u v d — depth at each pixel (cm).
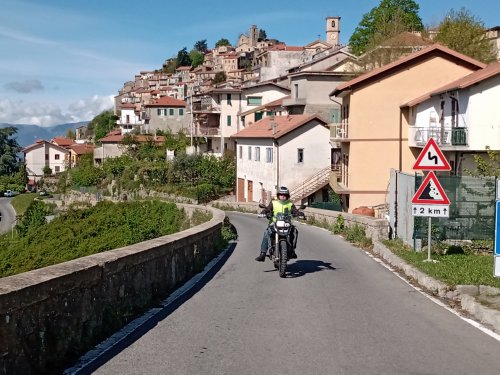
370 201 3762
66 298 641
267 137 5122
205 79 15288
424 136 3372
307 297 1021
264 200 5294
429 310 912
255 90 7356
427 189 1320
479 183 1585
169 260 1088
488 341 725
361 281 1205
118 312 795
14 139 13275
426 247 1546
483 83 2894
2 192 11381
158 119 10694
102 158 9381
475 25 5097
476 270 1146
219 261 1552
